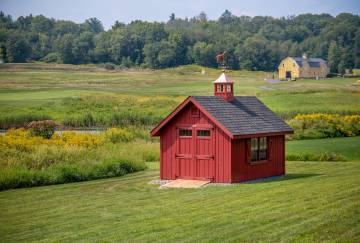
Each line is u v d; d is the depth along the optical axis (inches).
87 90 4456.2
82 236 784.3
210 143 1249.4
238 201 958.4
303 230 738.8
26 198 1104.2
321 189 1027.3
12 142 1519.4
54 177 1285.7
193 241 716.7
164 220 847.7
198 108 1246.3
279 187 1095.6
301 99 3673.7
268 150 1338.6
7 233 829.2
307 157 1710.1
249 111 1346.0
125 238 753.6
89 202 1050.7
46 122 2011.6
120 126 2564.0
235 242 701.9
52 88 4660.4
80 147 1569.9
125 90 4522.6
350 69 7829.7
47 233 818.2
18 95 4114.2
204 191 1111.0
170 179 1301.7
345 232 721.6
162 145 1312.7
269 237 715.4
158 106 3518.7
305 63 6850.4
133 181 1304.1
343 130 2375.7
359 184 1063.0
